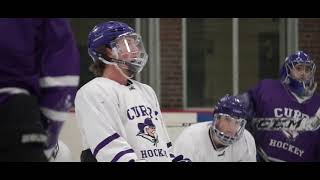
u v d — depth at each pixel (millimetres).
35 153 4348
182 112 16828
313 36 20781
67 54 4613
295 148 10305
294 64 10125
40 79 4562
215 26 20969
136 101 6680
